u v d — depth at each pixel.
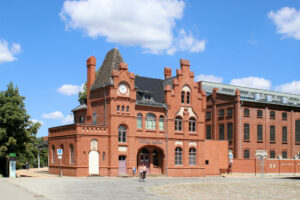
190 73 57.47
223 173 61.12
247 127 69.75
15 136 51.62
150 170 53.38
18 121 51.34
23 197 24.20
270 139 72.69
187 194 29.81
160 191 31.06
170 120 54.53
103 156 48.31
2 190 28.23
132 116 50.69
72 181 38.38
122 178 45.03
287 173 66.62
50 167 53.16
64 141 49.62
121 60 53.41
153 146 53.62
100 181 39.31
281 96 89.38
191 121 57.03
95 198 24.97
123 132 50.09
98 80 53.31
